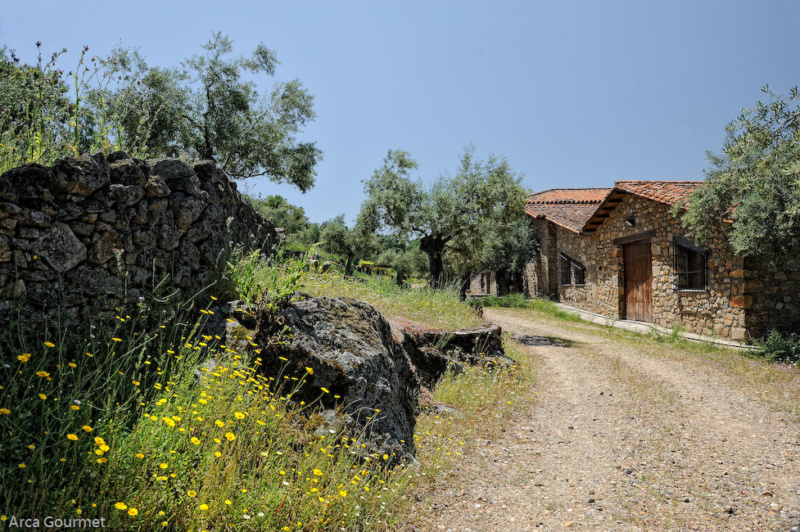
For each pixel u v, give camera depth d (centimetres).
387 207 1736
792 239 959
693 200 1118
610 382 815
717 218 1092
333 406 422
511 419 623
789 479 430
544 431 588
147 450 274
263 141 2089
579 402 710
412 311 988
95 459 251
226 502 257
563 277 2367
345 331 473
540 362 996
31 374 293
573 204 2698
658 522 361
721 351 1065
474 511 376
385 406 452
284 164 2206
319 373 430
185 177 480
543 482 438
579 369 926
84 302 356
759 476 439
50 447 260
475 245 1864
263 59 2005
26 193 319
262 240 773
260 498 288
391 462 412
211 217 520
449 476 430
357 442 401
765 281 1143
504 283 3002
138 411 312
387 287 1131
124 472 260
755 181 960
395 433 442
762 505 382
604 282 1875
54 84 446
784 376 806
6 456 245
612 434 568
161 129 1694
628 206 1681
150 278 423
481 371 768
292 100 2089
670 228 1433
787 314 1141
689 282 1373
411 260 3750
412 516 354
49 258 333
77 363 324
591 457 500
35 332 319
